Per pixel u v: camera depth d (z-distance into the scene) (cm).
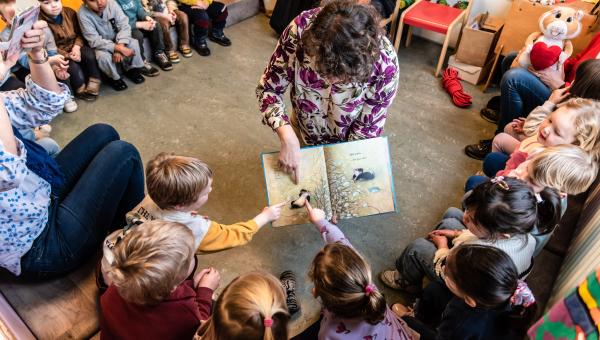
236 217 217
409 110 297
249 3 390
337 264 112
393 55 146
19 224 125
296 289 186
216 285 146
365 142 170
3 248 125
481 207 134
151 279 102
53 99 142
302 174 169
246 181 236
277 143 263
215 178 236
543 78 243
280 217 173
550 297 172
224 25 351
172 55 327
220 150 254
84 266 154
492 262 115
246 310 95
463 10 334
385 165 173
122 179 158
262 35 375
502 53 308
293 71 157
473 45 309
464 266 118
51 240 135
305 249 203
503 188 133
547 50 239
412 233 214
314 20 127
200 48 339
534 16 281
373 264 199
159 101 290
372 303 108
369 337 113
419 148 265
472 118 292
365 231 214
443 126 284
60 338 137
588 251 152
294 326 173
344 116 164
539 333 76
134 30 300
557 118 167
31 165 127
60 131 259
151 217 139
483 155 258
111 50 284
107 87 299
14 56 129
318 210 166
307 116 171
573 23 246
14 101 139
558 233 204
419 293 185
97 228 150
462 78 326
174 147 254
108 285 133
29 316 140
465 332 122
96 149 167
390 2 334
